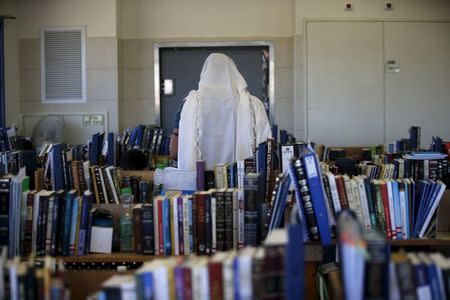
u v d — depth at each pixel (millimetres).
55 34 6699
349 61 6648
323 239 2404
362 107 6672
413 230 2750
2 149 4910
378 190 2717
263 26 6934
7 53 6668
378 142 6668
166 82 7043
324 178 2623
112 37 6688
